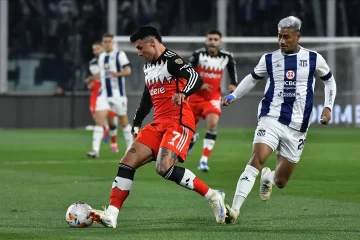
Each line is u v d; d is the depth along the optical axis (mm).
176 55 19797
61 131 65062
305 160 40250
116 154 44469
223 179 32219
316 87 66625
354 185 29734
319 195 26859
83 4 73000
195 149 48250
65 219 21234
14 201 25062
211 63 36219
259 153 20578
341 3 74938
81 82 72188
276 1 75125
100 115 41812
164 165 19250
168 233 18688
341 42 67188
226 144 51656
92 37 73188
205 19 74875
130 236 18188
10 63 72438
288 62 20750
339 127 67562
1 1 71125
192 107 36000
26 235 18344
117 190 19609
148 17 74625
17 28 72438
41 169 35625
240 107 66375
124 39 65125
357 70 67188
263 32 75438
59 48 72688
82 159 40938
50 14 72750
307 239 17969
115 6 73438
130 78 65750
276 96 20891
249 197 26375
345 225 20219
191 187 19672
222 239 17859
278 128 20781
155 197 26203
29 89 72500
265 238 18031
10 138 56781
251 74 21203
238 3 75312
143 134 19859
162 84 19781
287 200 25547
